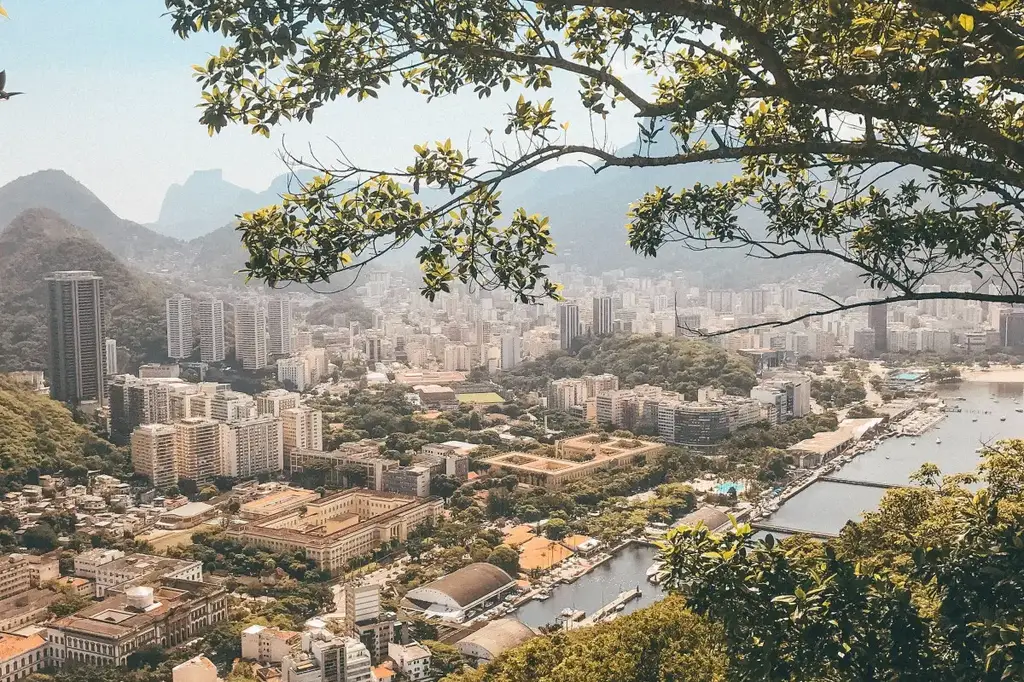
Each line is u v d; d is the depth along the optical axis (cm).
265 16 922
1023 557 930
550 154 974
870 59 883
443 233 1073
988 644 845
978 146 1048
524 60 999
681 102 937
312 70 982
